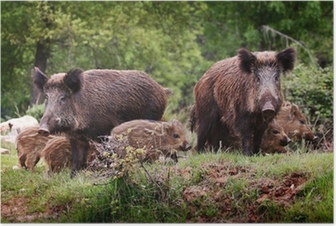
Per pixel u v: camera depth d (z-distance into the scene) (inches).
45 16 1127.0
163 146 543.8
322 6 1205.7
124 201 484.7
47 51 1184.2
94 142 542.0
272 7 1141.7
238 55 562.3
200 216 477.1
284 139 593.6
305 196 480.4
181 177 495.8
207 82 614.2
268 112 534.0
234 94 576.7
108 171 482.9
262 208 474.0
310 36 1218.6
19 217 492.1
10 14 1144.2
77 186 506.6
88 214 482.3
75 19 1162.0
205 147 626.2
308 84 767.1
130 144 536.7
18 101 1275.8
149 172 494.6
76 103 559.8
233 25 1256.2
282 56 556.1
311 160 512.7
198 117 625.0
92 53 1208.2
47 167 573.9
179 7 1203.9
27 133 592.1
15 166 619.8
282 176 494.9
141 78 605.0
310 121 741.3
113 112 581.3
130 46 1225.4
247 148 569.3
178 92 1285.7
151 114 604.4
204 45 1487.5
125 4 1184.2
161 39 1256.8
